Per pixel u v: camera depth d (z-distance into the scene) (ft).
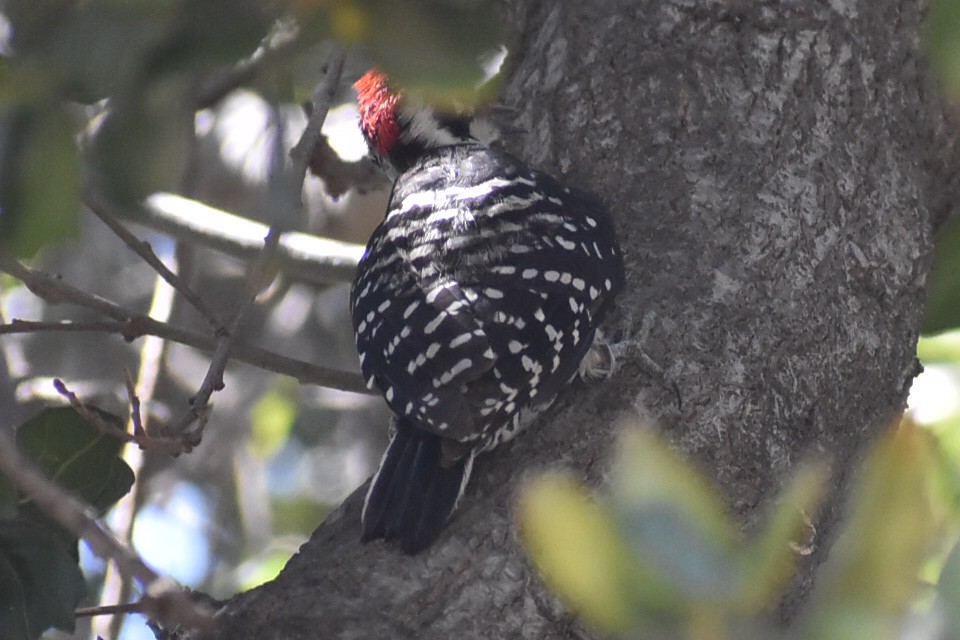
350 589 18.93
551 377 20.54
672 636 9.84
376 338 21.16
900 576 10.68
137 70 11.72
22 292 42.50
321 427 45.16
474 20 12.03
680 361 20.90
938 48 11.72
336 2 11.87
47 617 18.40
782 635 9.91
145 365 31.30
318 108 17.66
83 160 12.32
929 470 12.09
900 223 22.74
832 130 22.90
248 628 18.71
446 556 19.03
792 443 20.63
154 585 13.32
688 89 23.61
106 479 19.70
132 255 42.93
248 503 41.86
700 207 22.57
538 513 10.92
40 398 31.99
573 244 21.59
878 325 22.03
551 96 25.04
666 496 10.12
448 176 23.36
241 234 29.91
